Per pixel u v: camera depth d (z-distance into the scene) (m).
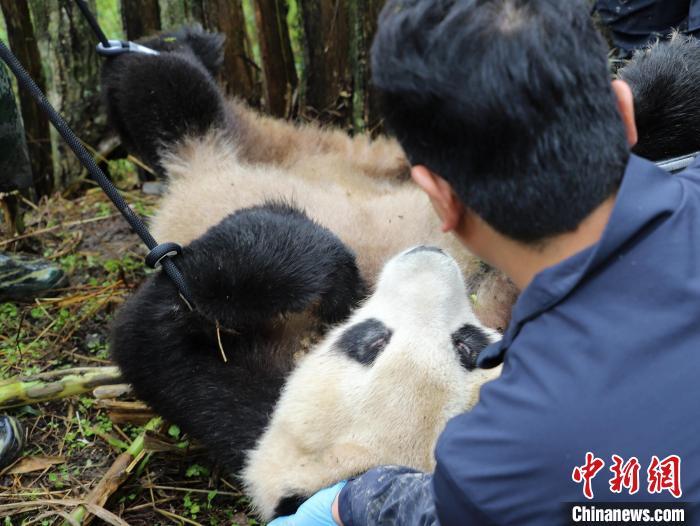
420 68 0.59
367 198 1.50
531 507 0.59
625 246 0.58
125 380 1.21
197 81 1.53
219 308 1.12
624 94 0.66
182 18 1.82
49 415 1.33
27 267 1.55
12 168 1.46
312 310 1.22
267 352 1.23
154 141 1.54
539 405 0.58
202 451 1.26
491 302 1.30
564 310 0.59
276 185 1.42
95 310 1.51
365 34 1.90
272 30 1.87
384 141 1.70
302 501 0.93
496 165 0.59
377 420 0.93
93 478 1.22
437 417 0.93
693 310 0.57
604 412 0.57
